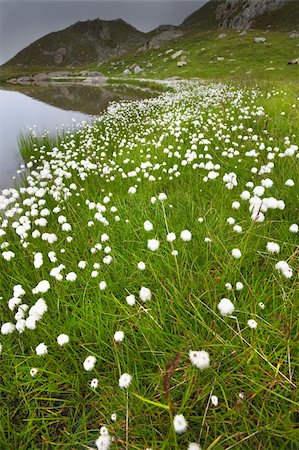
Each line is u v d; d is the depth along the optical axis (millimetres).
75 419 2379
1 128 15547
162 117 12648
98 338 2611
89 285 3195
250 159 5852
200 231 3572
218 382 2064
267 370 2162
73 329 2809
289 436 1780
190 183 5191
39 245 4035
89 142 9727
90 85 55156
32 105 25234
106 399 2268
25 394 2482
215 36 69562
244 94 13961
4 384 2678
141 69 60688
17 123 16812
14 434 2225
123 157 7727
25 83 73062
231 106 11078
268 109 9625
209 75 37156
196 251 3322
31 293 3342
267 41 50906
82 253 3898
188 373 2246
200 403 2188
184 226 3803
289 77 22969
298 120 7887
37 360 2631
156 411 2133
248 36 59844
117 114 16484
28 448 2227
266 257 2943
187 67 47688
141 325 2580
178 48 68875
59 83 67062
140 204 4602
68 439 2205
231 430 2020
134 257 3420
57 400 2471
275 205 2906
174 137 8383
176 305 2752
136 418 2127
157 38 91000
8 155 10969
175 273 3070
